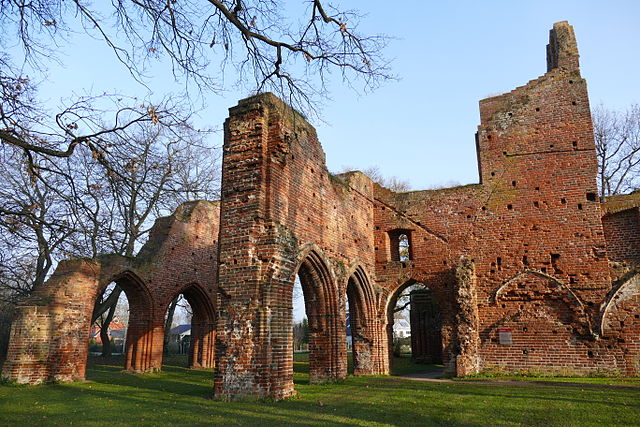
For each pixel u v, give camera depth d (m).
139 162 8.40
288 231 12.27
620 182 29.44
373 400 10.58
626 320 15.42
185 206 22.31
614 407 9.23
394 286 18.78
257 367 10.66
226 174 12.21
